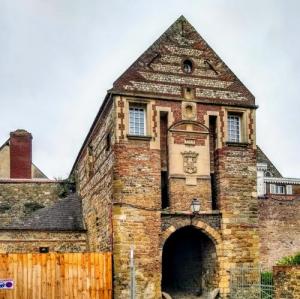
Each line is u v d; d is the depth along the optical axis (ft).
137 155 79.00
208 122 84.07
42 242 95.35
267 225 102.37
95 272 75.10
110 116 81.87
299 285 62.49
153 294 76.23
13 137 140.87
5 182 122.42
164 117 83.20
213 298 78.95
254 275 80.69
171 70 83.61
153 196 78.74
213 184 84.38
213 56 86.69
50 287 73.67
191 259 87.56
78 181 118.83
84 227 100.58
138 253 76.64
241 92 86.58
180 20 86.53
